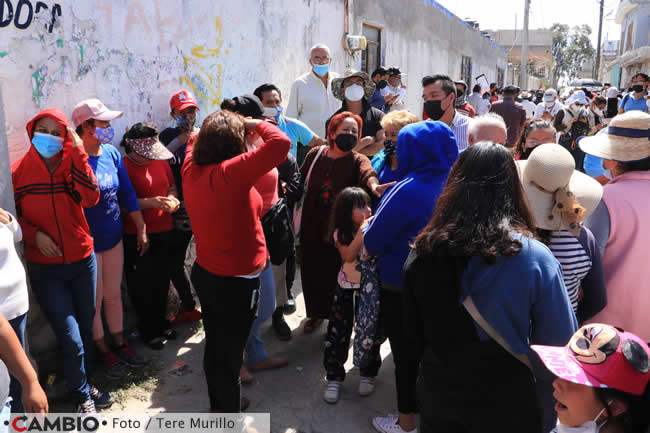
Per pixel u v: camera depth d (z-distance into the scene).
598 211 2.41
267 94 4.54
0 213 2.40
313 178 3.73
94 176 2.92
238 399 2.81
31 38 3.08
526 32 26.22
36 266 2.91
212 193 2.43
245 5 5.27
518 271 1.58
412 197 2.52
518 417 1.67
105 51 3.65
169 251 3.95
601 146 2.48
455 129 3.98
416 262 1.74
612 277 2.39
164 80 4.24
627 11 38.25
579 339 1.39
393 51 9.95
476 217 1.61
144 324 3.82
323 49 5.57
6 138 2.66
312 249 3.77
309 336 4.11
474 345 1.66
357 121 3.65
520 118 8.30
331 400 3.22
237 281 2.60
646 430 1.27
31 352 3.16
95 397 3.16
